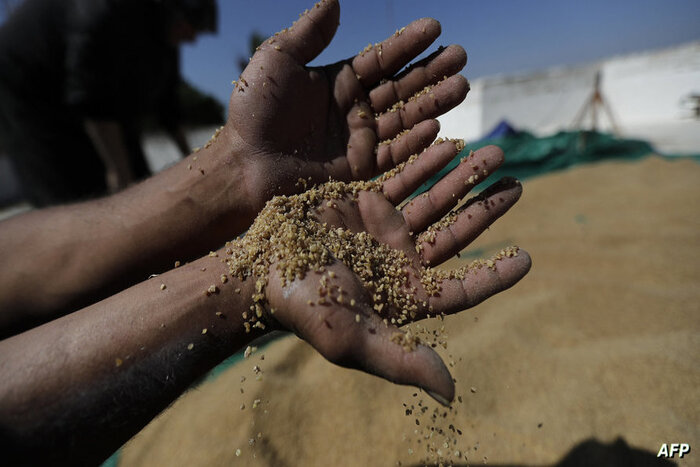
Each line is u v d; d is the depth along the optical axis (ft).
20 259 0.96
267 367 1.33
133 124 2.12
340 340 0.66
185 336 0.73
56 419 0.62
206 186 1.08
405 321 0.82
